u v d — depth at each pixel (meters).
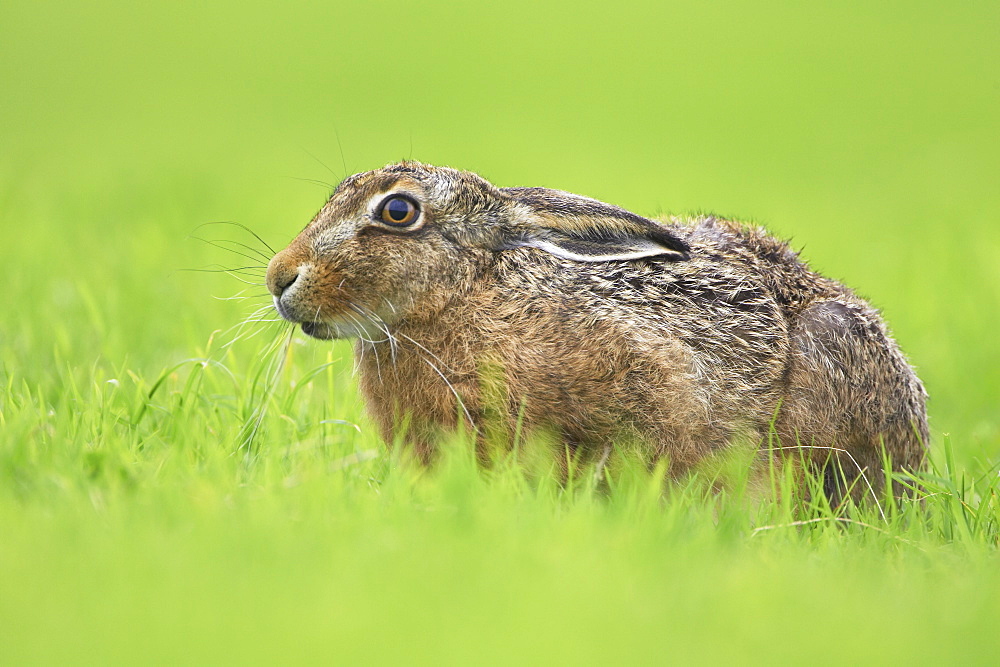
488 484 10.12
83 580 7.69
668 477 10.73
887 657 7.21
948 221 29.44
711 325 11.00
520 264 11.05
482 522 8.73
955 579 8.76
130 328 15.20
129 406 11.40
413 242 10.91
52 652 7.03
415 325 10.94
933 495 10.50
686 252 10.90
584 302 10.77
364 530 8.64
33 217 23.22
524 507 9.23
